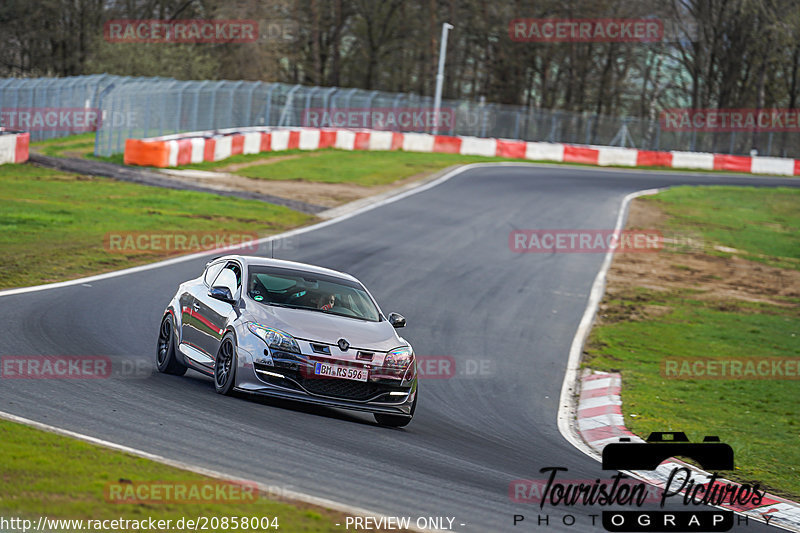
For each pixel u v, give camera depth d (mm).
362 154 139125
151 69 171000
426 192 107312
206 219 74750
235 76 191250
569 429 33812
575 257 78688
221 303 29625
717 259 85125
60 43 198500
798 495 27172
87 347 33500
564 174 140875
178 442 20906
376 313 31047
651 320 58656
